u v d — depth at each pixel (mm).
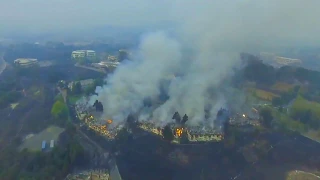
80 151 110188
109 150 119062
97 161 111875
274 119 144250
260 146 120812
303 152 117750
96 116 146625
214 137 126500
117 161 110812
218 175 102688
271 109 156500
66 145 120625
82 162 110125
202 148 118812
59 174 101500
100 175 103188
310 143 126062
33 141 129500
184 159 111562
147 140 125062
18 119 151625
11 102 177000
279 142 125188
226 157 113062
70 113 156500
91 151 118188
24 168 105625
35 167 105812
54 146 121312
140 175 101812
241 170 105938
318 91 187625
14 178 99312
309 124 144000
